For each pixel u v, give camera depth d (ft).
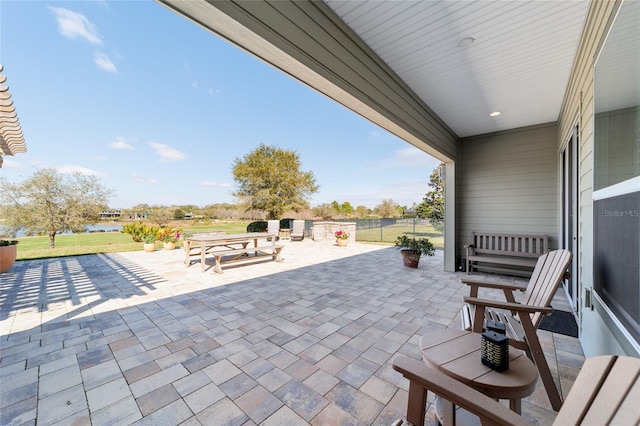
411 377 3.11
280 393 5.84
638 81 3.87
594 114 6.22
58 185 32.42
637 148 3.90
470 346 4.59
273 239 22.71
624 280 4.39
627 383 2.29
